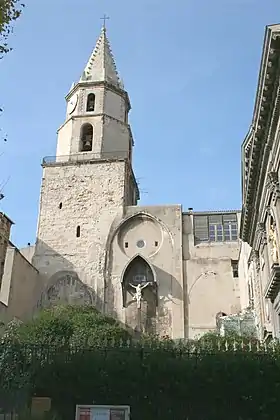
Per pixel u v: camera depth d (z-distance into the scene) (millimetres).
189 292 40875
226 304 40250
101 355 17562
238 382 16734
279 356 17219
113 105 49312
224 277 41281
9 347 17328
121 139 48156
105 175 46031
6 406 16109
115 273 41875
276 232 23531
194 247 42812
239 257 41125
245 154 31641
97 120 48000
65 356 17500
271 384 16672
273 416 16281
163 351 17719
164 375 17016
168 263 41875
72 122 48469
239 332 32594
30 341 18453
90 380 17031
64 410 16594
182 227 43719
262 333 29578
